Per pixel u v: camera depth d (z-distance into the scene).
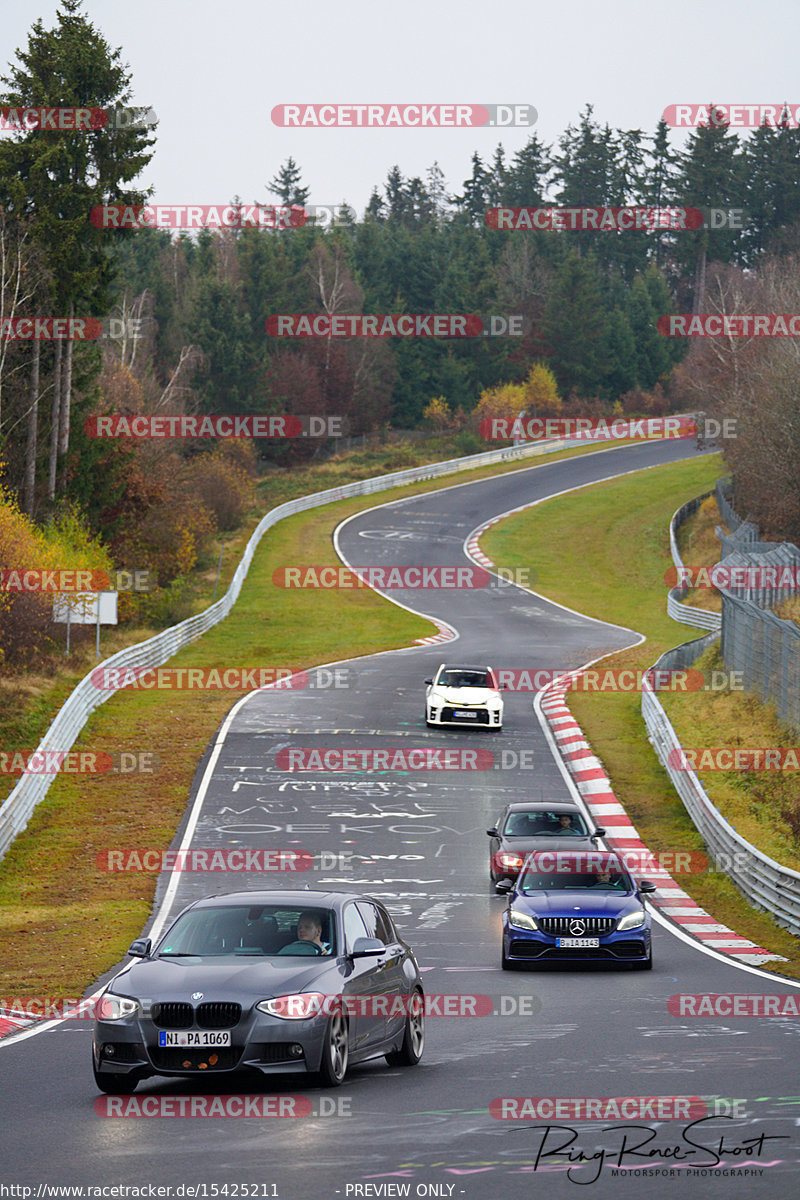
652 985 19.20
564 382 187.62
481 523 107.06
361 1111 10.76
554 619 76.56
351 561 92.50
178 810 35.94
